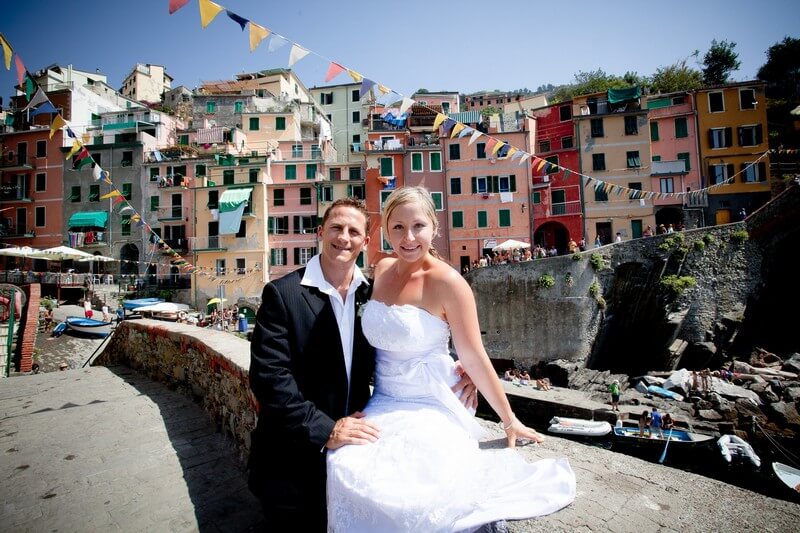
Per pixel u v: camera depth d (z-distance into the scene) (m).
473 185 33.06
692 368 22.20
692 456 13.80
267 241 34.53
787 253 22.48
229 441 4.20
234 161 35.66
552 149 33.31
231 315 28.62
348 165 35.44
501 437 2.38
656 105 32.94
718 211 30.89
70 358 18.80
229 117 43.62
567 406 17.25
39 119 36.34
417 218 1.96
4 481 3.52
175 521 2.99
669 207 31.20
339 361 2.09
